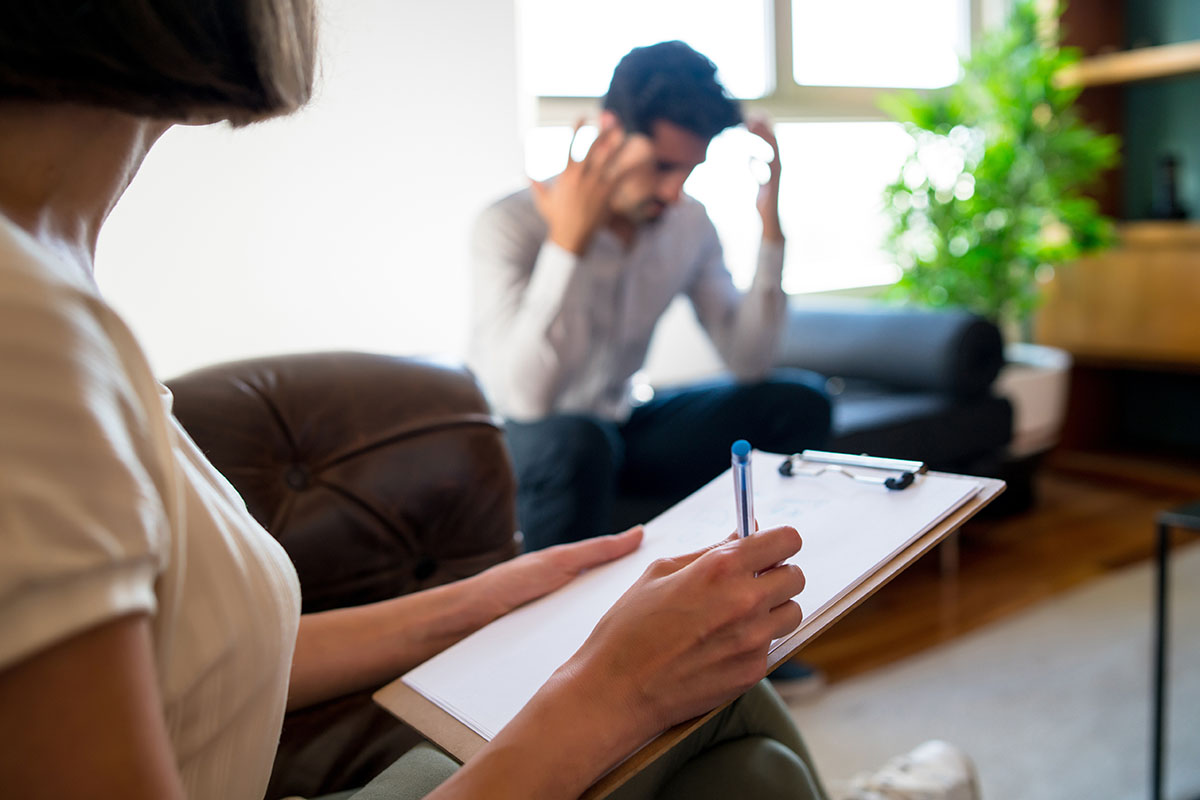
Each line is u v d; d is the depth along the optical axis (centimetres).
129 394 34
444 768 59
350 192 216
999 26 366
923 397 266
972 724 180
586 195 174
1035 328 356
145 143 41
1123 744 171
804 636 55
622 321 197
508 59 233
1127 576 246
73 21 34
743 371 217
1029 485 299
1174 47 318
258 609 43
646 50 174
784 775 66
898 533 63
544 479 172
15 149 36
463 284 232
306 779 74
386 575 91
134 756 30
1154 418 375
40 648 29
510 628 68
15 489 28
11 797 29
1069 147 302
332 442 91
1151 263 324
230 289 204
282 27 39
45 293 31
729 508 75
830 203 332
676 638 49
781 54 309
